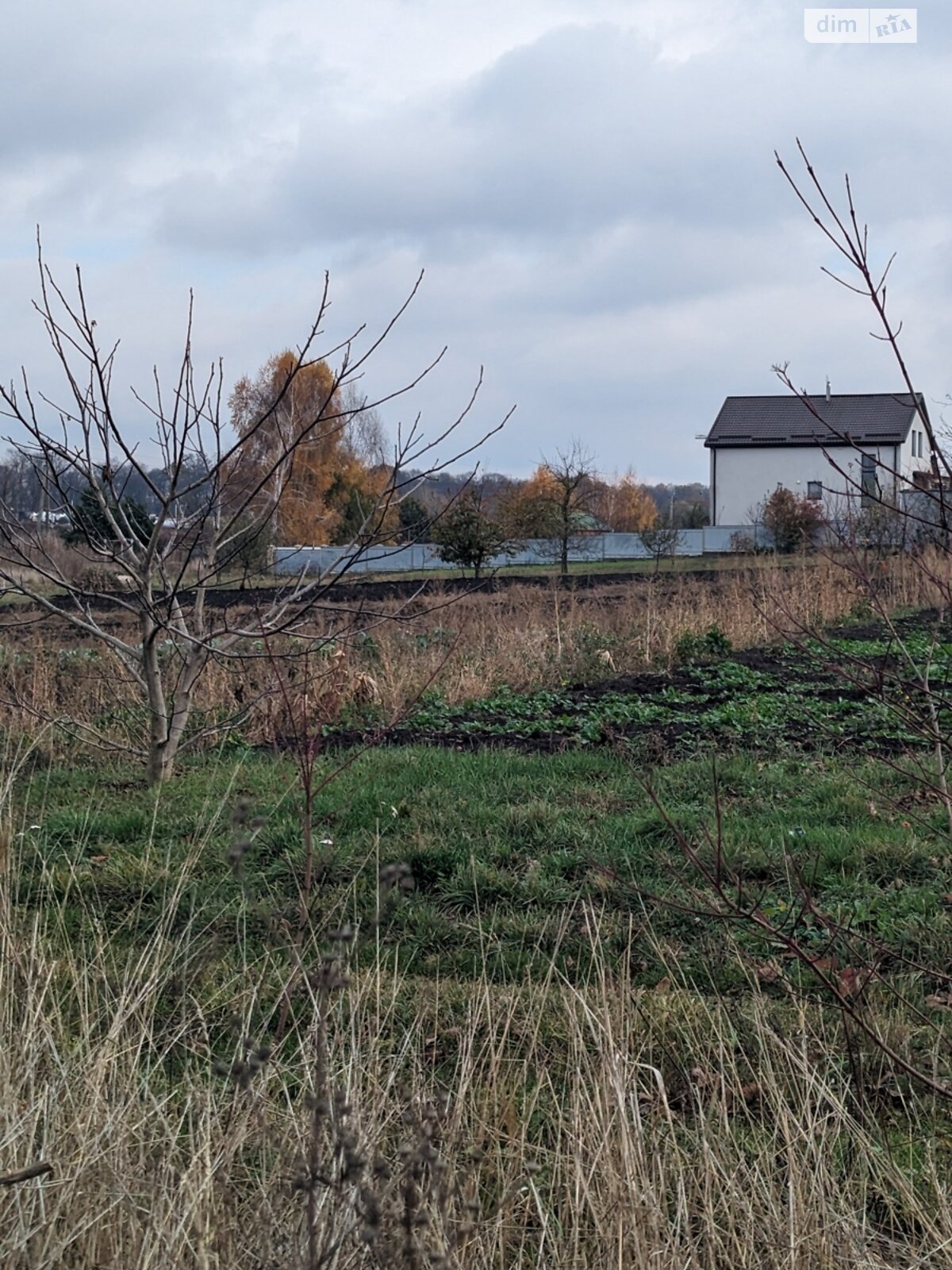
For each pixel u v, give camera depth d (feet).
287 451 20.95
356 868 18.70
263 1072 10.81
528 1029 13.52
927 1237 9.96
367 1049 12.24
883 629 49.32
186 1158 10.34
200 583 22.44
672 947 16.03
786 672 40.42
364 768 24.71
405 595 74.74
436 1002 14.08
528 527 120.98
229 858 11.00
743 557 108.47
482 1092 11.82
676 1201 10.41
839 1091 12.17
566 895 17.84
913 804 21.38
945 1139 11.53
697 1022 13.39
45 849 19.45
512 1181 10.23
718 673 40.24
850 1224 9.78
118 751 27.09
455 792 22.88
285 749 27.30
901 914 16.84
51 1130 10.05
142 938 16.26
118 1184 9.21
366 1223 7.74
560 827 20.57
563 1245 9.77
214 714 29.96
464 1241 9.04
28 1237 8.63
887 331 9.83
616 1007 12.98
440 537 97.91
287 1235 8.46
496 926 16.87
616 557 153.17
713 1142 10.91
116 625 47.24
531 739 29.66
